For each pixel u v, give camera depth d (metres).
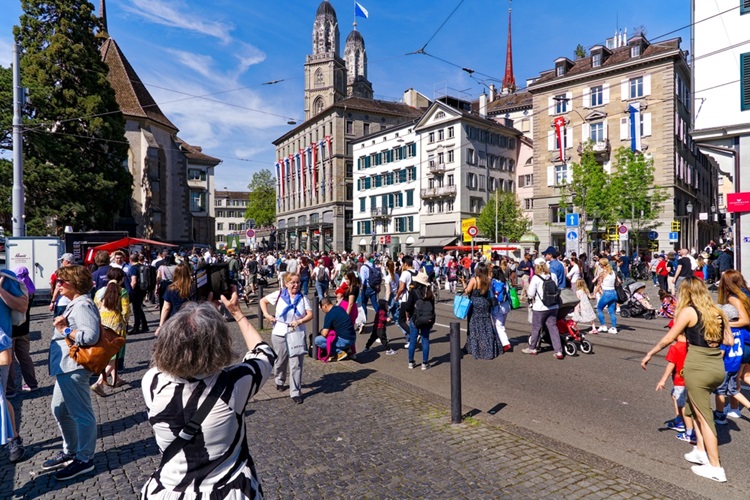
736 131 16.50
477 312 8.88
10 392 6.59
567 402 6.41
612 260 22.23
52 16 29.44
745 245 15.99
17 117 17.56
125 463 4.51
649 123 39.94
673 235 31.17
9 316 4.89
